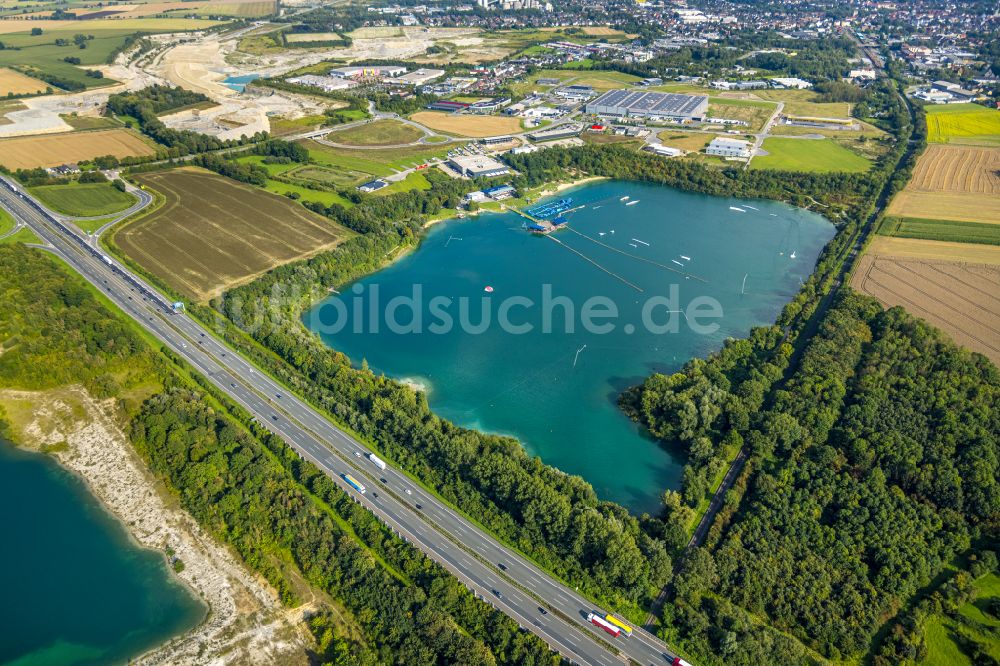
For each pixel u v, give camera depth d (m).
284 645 179.12
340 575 191.38
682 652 175.50
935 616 185.12
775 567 193.38
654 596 191.25
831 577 190.88
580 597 191.12
